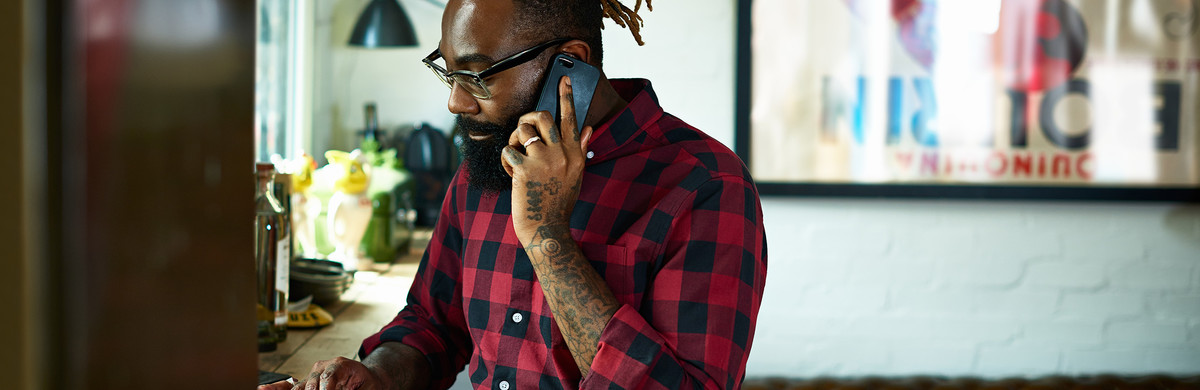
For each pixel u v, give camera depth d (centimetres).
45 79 14
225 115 19
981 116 255
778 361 266
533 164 88
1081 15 252
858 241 263
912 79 255
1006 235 262
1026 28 253
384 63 304
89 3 14
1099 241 261
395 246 232
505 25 92
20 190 14
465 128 98
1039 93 254
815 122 257
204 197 18
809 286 264
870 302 264
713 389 85
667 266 89
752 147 258
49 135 14
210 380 19
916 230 262
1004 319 263
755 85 257
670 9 258
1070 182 256
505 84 93
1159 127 254
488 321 101
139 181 16
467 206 108
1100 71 253
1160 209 259
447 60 96
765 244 98
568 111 88
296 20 291
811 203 262
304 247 213
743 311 88
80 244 14
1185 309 261
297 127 294
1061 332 263
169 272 17
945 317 263
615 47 259
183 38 17
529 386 97
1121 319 262
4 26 13
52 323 14
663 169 95
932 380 261
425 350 112
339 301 175
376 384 104
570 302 88
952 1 252
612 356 85
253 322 21
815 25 255
